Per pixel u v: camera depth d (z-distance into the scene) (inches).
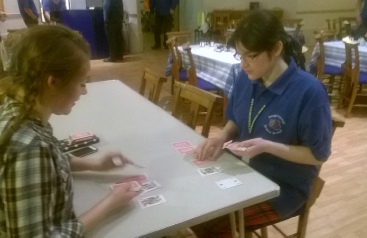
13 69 35.5
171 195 47.3
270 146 55.2
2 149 33.0
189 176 51.9
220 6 311.9
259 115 60.7
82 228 37.4
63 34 35.9
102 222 41.9
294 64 58.7
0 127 33.9
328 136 57.4
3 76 37.0
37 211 33.2
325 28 307.0
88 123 72.1
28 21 263.7
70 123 72.0
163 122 72.5
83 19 288.5
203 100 76.0
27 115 34.3
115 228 41.0
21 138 33.5
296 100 56.8
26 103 34.7
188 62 166.1
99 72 251.8
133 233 40.3
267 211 61.1
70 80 35.8
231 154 58.8
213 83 150.5
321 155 57.1
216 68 148.3
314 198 65.2
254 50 53.8
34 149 33.5
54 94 36.0
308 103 55.9
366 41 187.0
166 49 335.3
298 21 244.8
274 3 309.9
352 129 153.6
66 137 65.5
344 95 172.2
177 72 168.1
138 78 235.0
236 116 65.8
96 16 291.4
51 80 34.9
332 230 91.3
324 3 305.4
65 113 38.4
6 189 32.9
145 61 286.5
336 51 183.5
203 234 60.8
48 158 34.4
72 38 36.4
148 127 70.0
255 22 53.9
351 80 167.3
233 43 57.5
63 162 39.7
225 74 141.7
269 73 58.8
